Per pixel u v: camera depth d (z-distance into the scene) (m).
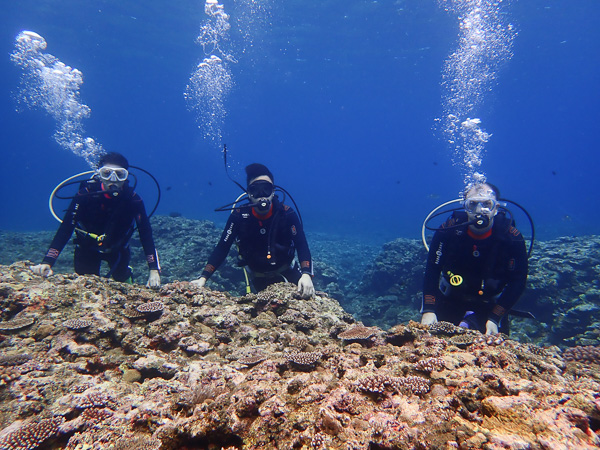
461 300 3.94
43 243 12.61
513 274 3.66
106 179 4.48
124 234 4.88
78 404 1.86
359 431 1.47
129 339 2.62
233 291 8.95
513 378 1.79
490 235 3.75
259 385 1.87
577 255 8.08
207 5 30.39
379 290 10.96
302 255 4.31
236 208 4.52
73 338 2.53
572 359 2.62
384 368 2.05
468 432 1.39
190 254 9.87
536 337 7.06
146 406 1.83
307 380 1.93
